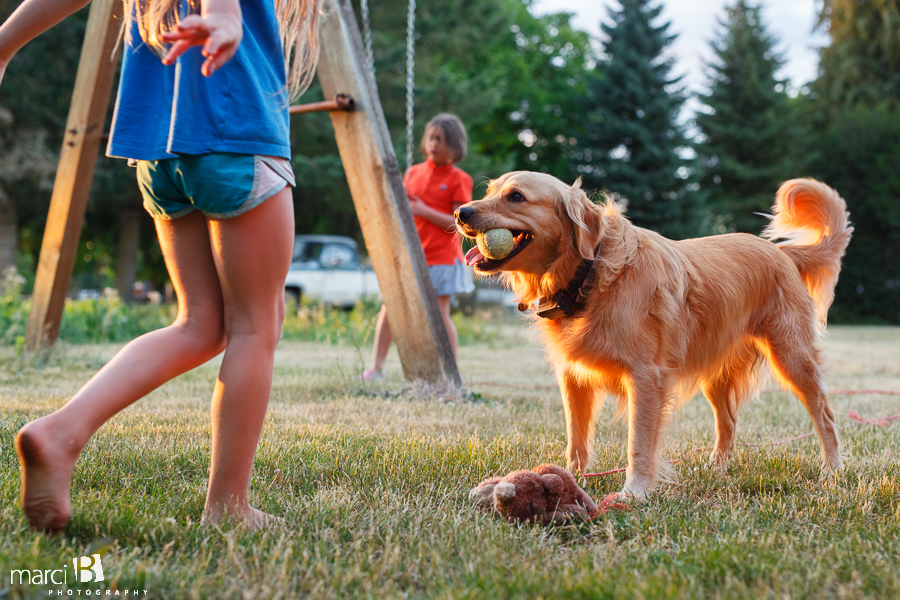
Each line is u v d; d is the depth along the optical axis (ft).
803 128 84.99
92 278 77.25
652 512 7.03
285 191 6.06
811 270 11.44
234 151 5.58
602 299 8.42
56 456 5.17
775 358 10.30
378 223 15.29
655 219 79.66
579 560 5.43
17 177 48.65
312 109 15.01
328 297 50.42
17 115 50.11
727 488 8.18
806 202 11.73
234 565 5.17
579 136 82.99
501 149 98.02
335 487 7.64
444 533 6.06
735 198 87.51
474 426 11.89
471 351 30.83
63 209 18.35
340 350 28.37
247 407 5.97
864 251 76.64
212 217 5.76
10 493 6.51
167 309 40.37
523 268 8.80
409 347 15.64
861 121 78.33
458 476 8.21
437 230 17.13
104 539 5.38
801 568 5.35
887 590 4.92
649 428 8.28
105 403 5.42
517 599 4.67
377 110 15.25
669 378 8.53
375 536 5.98
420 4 62.49
